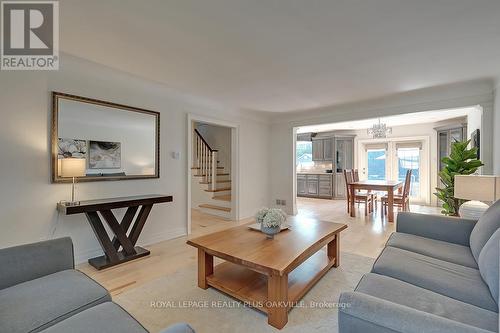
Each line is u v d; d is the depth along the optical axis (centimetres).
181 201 390
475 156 362
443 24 196
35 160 249
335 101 429
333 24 197
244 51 244
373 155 782
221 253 200
